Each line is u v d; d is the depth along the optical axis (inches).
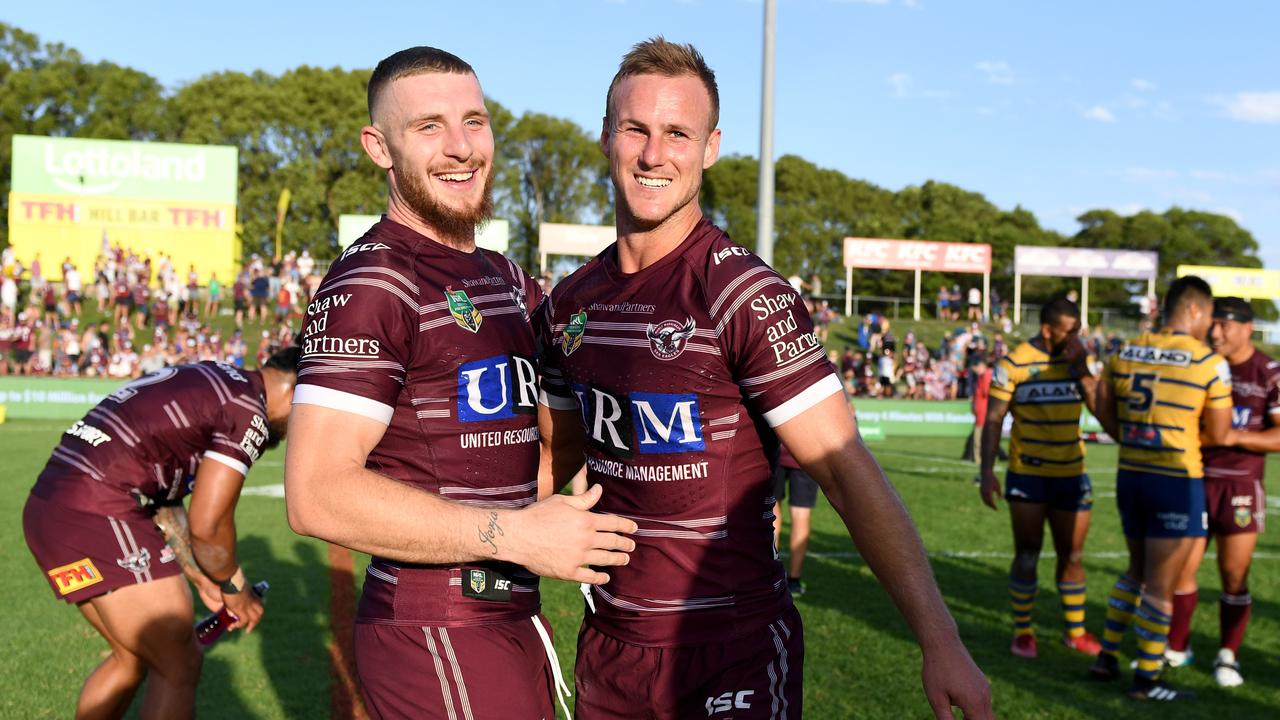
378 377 86.8
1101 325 1443.2
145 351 908.6
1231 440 200.2
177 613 137.6
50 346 936.3
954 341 1201.4
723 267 91.7
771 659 94.5
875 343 1205.1
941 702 81.7
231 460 139.5
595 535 85.6
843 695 191.3
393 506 81.9
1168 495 196.5
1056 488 223.3
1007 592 284.2
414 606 92.7
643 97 92.2
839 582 289.4
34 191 1288.1
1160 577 196.5
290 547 313.4
